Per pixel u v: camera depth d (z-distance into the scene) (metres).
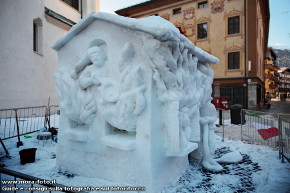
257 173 3.81
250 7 18.09
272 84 41.47
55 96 15.07
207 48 20.08
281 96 53.78
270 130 5.36
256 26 18.09
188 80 3.26
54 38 15.20
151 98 2.83
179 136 3.00
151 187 2.83
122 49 2.94
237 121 10.18
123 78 2.94
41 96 13.59
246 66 18.20
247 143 6.05
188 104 3.41
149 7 23.08
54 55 15.12
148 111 2.83
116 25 3.13
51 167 3.98
